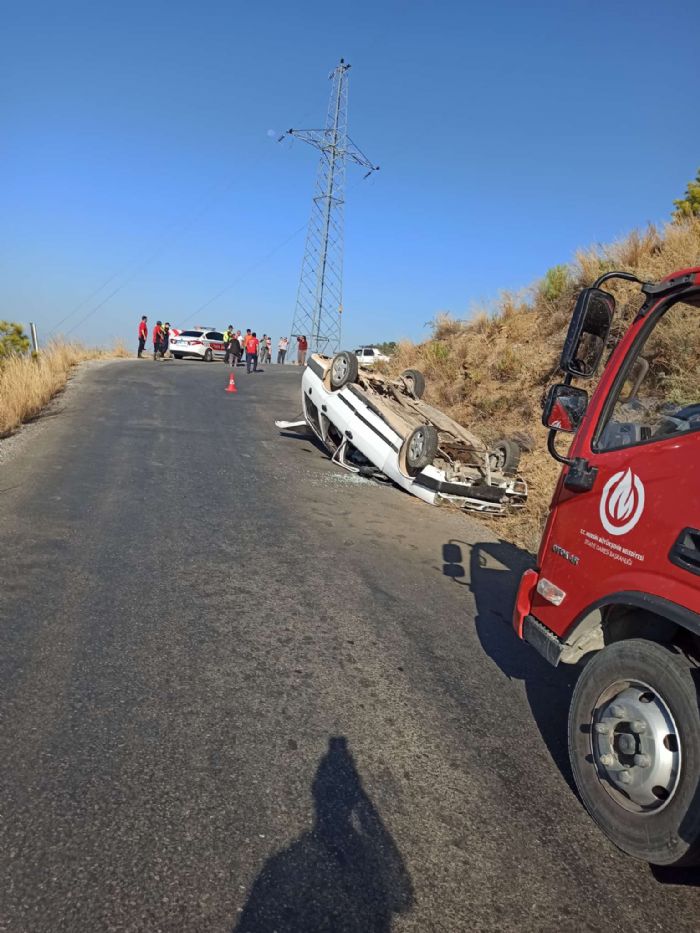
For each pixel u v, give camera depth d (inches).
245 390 804.0
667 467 108.8
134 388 716.0
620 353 131.3
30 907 87.7
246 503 323.3
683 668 98.7
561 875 103.1
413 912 93.3
